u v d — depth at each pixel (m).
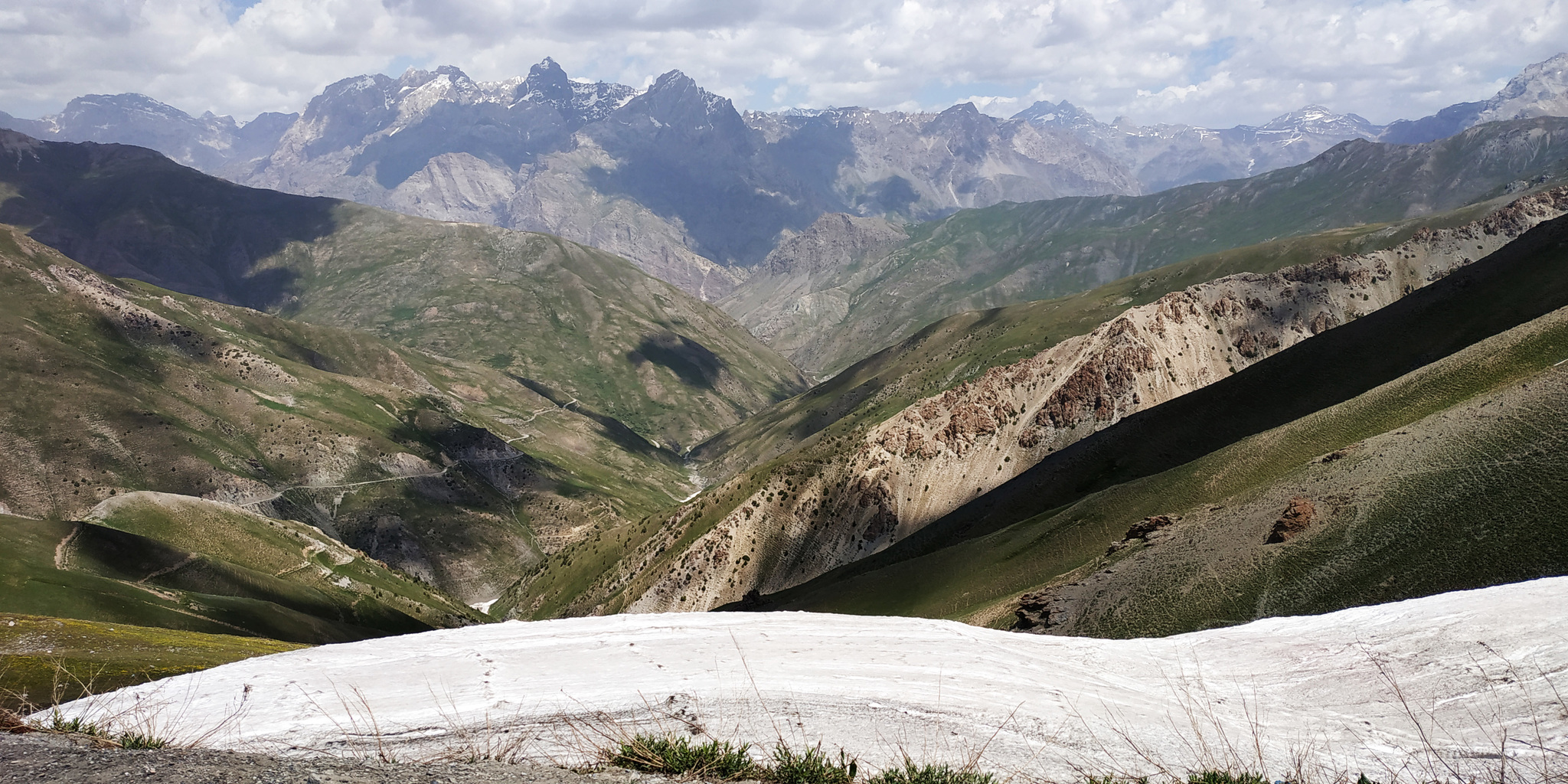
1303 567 48.31
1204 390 145.25
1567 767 11.05
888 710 14.31
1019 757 12.52
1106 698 15.84
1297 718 14.70
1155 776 11.98
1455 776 11.52
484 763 10.77
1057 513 107.38
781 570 184.25
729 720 13.55
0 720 11.71
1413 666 15.46
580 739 12.38
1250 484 82.44
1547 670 13.58
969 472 196.62
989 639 20.41
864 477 192.75
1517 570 36.38
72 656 55.97
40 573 105.62
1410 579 41.03
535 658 17.45
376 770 9.85
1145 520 75.69
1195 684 17.11
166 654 63.25
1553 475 40.25
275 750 11.80
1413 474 50.66
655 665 16.92
